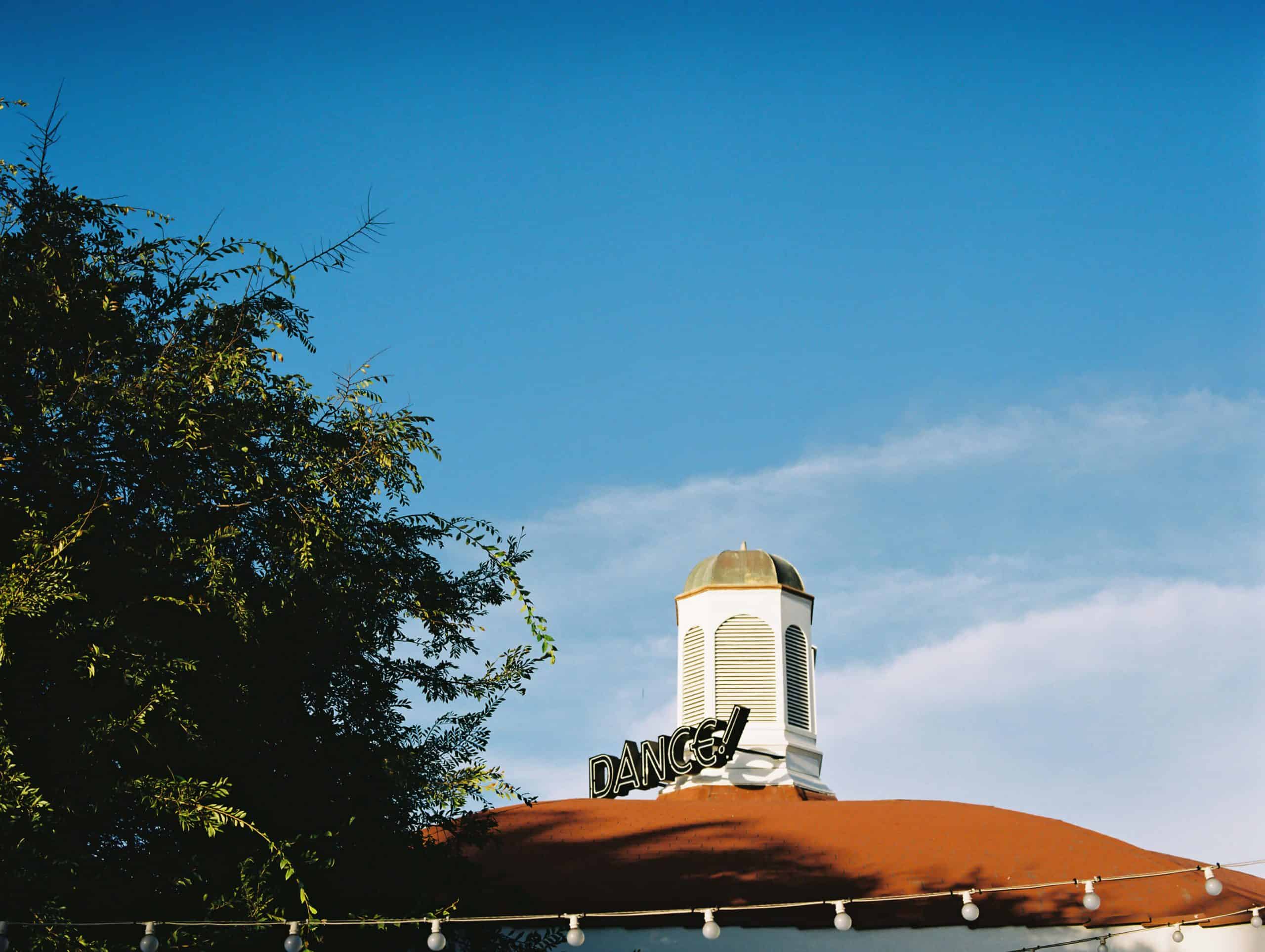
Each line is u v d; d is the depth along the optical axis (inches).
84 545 639.8
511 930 949.2
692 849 1063.6
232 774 679.1
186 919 639.8
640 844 1083.3
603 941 960.9
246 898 627.5
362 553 742.5
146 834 671.8
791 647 1434.5
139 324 703.7
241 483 677.9
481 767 759.7
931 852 1045.2
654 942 958.4
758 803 1248.2
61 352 662.5
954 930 947.3
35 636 614.2
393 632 775.1
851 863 1029.2
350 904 697.6
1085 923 939.3
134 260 715.4
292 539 684.7
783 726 1371.8
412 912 678.5
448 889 749.3
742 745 1360.7
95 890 623.2
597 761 1288.1
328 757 732.7
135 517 673.6
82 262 689.6
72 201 705.0
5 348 634.2
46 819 581.9
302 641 725.3
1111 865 1022.4
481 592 822.5
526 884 1003.3
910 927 949.2
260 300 724.0
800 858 1039.0
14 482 639.1
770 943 954.1
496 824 823.7
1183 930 929.5
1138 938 934.4
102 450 663.1
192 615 674.8
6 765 568.1
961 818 1138.7
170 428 655.1
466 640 798.5
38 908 564.4
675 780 1222.3
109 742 606.5
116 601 644.1
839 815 1155.3
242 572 699.4
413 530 775.7
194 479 669.3
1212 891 554.3
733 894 971.9
